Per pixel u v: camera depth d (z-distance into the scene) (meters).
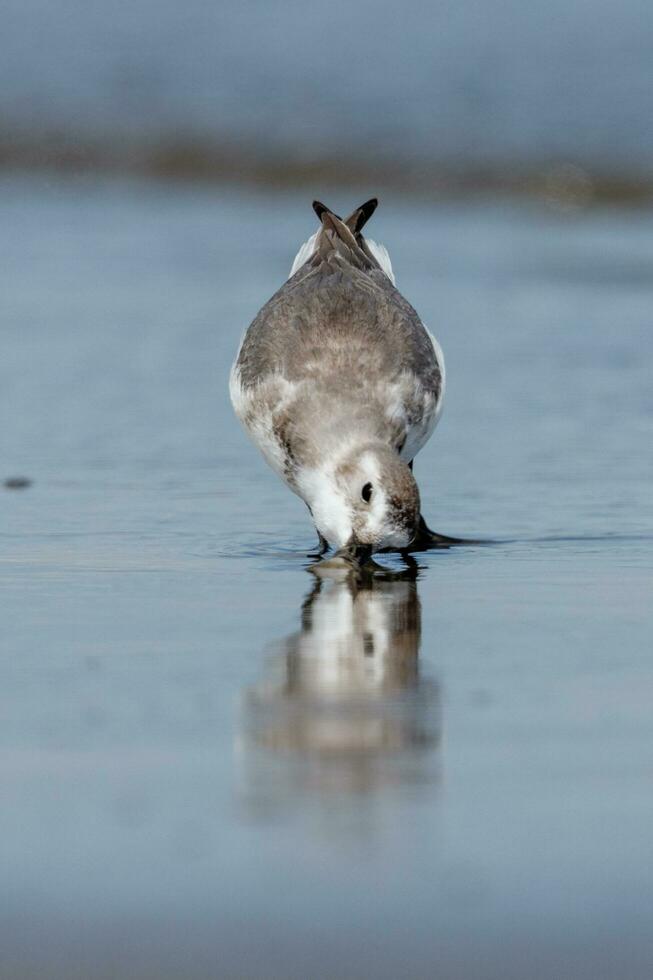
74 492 14.72
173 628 10.85
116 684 9.56
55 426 17.00
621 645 10.37
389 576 12.32
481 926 6.57
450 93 36.81
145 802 7.73
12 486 14.88
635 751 8.39
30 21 41.41
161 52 39.62
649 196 31.33
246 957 6.37
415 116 35.47
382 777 8.05
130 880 6.95
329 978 6.23
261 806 7.68
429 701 9.24
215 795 7.81
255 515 14.16
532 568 12.48
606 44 39.88
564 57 38.72
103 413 17.52
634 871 7.02
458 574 12.36
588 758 8.30
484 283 24.20
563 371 19.08
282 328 13.74
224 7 42.81
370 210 15.83
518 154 33.19
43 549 12.99
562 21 41.59
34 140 34.72
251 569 12.54
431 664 10.00
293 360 13.35
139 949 6.42
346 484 12.32
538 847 7.26
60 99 36.84
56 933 6.53
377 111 35.84
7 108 36.16
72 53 39.53
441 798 7.78
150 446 16.33
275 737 8.62
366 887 6.88
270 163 33.62
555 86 36.88
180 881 6.93
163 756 8.34
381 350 13.38
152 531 13.59
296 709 9.09
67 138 34.81
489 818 7.55
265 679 9.68
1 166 33.78
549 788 7.91
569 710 9.06
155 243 27.64
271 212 30.62
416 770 8.14
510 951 6.40
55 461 15.75
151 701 9.24
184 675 9.77
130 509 14.23
